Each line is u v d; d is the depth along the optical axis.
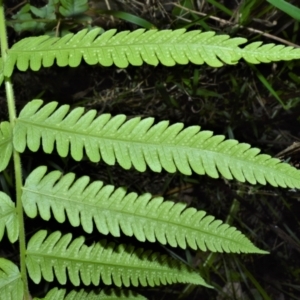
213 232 0.43
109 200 0.41
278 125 0.58
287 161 0.56
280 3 0.47
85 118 0.41
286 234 0.60
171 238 0.42
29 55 0.41
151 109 0.58
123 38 0.41
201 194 0.61
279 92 0.57
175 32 0.41
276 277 0.65
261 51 0.40
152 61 0.40
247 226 0.63
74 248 0.42
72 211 0.41
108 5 0.53
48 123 0.41
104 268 0.43
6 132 0.41
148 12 0.54
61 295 0.43
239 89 0.57
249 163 0.41
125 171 0.58
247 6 0.52
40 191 0.41
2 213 0.41
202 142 0.41
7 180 0.54
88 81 0.56
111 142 0.41
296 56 0.40
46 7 0.52
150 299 0.62
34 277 0.41
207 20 0.55
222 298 0.63
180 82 0.56
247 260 0.65
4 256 0.57
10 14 0.54
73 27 0.52
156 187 0.60
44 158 0.56
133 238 0.57
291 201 0.61
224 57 0.40
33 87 0.56
